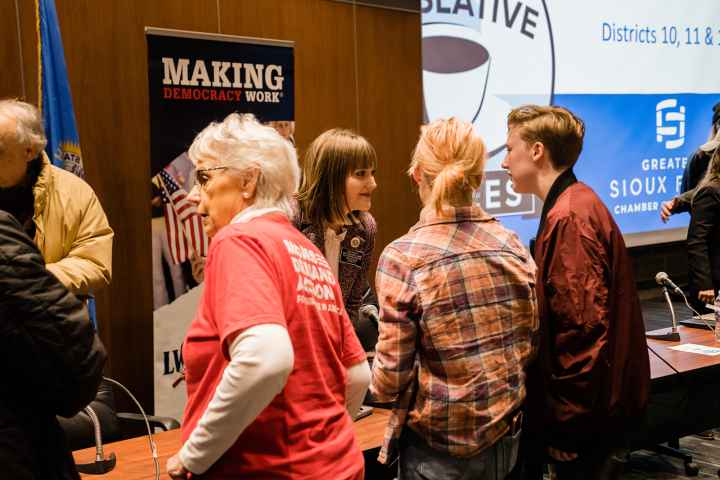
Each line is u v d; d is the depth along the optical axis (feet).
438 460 5.60
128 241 11.64
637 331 6.35
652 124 23.90
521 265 5.76
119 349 11.64
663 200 24.39
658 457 12.55
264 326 3.96
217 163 4.54
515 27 20.90
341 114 14.16
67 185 8.17
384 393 5.53
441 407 5.46
